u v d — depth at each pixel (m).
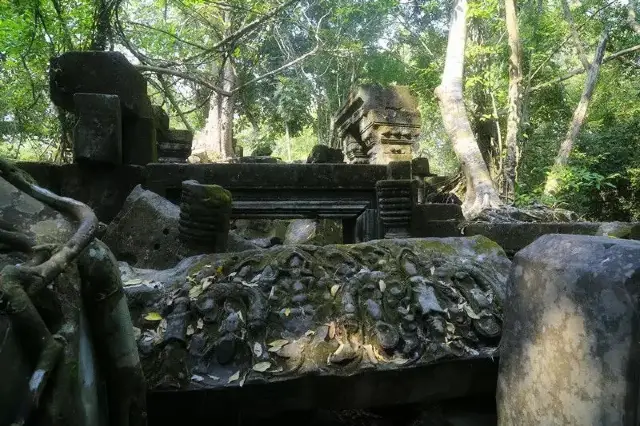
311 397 2.10
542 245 1.92
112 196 4.74
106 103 4.64
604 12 14.57
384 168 5.21
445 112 9.69
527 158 14.48
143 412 1.74
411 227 4.97
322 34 13.25
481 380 2.26
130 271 2.58
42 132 10.53
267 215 5.03
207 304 2.22
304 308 2.26
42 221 1.52
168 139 7.85
